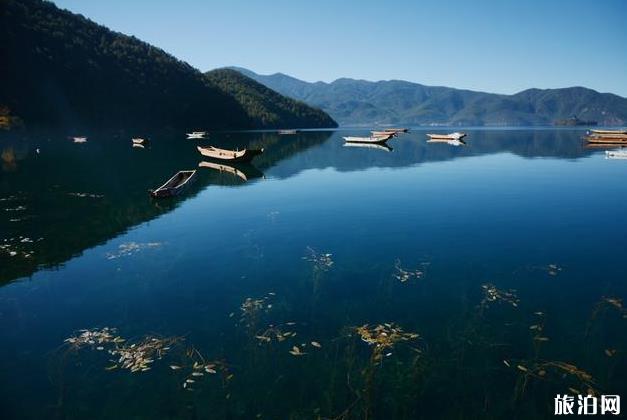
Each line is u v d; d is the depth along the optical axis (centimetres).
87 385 1033
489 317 1345
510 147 9144
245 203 3133
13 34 12862
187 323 1321
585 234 2230
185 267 1800
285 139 12700
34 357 1144
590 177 4347
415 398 988
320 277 1677
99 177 4541
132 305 1444
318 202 3155
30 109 11794
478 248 2016
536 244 2067
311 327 1292
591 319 1325
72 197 3366
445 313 1372
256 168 5422
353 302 1456
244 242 2145
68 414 938
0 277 1684
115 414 941
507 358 1131
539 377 1050
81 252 1986
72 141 10656
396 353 1152
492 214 2706
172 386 1029
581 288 1555
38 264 1827
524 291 1533
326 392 1002
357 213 2778
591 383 1031
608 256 1886
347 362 1111
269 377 1062
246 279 1664
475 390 1014
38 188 3788
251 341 1216
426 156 7025
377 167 5441
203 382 1043
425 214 2725
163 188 3278
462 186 3834
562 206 2928
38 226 2456
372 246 2062
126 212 2833
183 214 2778
